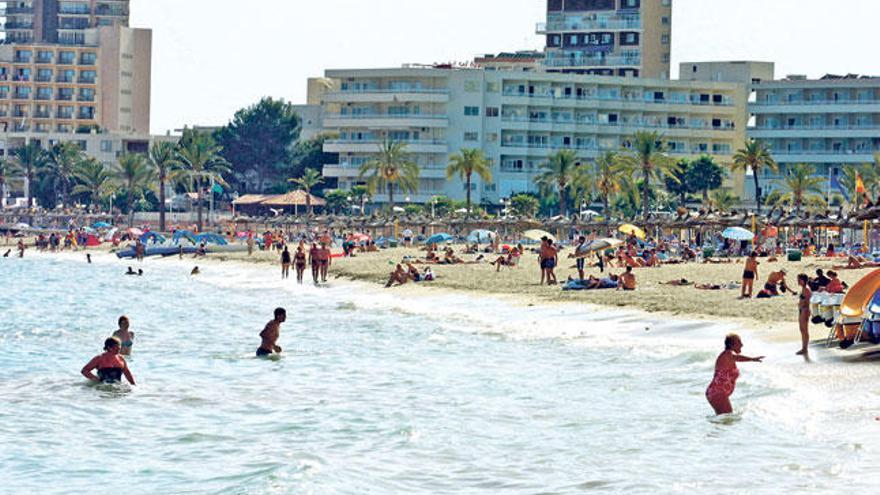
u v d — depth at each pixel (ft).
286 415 203.10
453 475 155.94
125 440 183.52
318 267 563.89
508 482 151.33
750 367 229.66
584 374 240.32
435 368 258.57
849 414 181.27
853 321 248.32
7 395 224.53
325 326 355.97
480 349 290.15
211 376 250.98
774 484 143.74
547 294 417.49
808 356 239.50
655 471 153.38
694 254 608.60
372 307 422.82
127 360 279.08
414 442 176.86
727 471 151.23
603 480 150.00
